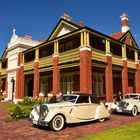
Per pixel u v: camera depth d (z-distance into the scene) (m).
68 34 17.77
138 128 9.48
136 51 23.34
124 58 20.92
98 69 19.03
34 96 21.81
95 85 20.72
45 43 20.94
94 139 7.47
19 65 26.72
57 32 23.33
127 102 14.48
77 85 19.94
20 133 8.94
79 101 10.60
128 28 27.81
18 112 12.87
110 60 18.62
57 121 9.40
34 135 8.55
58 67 18.80
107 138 7.55
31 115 10.16
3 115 14.61
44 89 24.69
